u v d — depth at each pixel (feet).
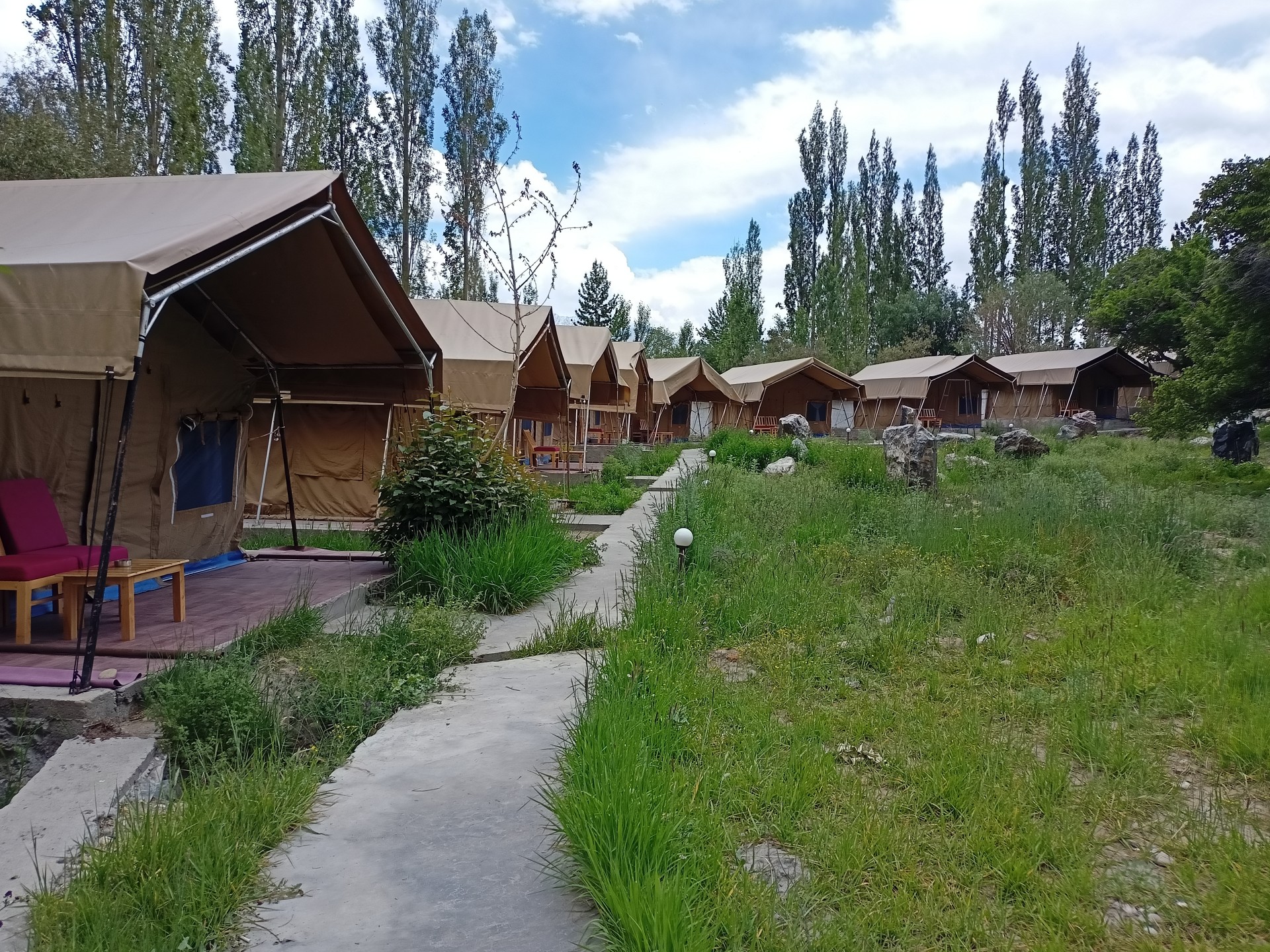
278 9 92.89
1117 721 13.82
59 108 63.57
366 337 27.96
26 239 17.37
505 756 13.01
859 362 176.76
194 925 8.30
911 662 16.87
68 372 14.24
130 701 14.07
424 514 25.04
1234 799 11.08
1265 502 34.94
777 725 13.42
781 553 26.96
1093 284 187.01
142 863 9.11
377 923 8.63
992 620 19.22
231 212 17.76
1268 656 15.98
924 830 10.18
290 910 8.88
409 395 30.19
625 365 88.74
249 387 28.12
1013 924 8.45
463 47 105.60
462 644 18.21
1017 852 9.52
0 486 17.20
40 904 8.69
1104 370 130.41
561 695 15.83
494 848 10.19
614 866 8.48
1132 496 33.73
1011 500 33.94
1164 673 15.49
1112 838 10.16
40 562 15.99
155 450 23.86
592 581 26.37
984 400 133.28
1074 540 26.71
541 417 62.08
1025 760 12.07
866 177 207.00
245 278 24.88
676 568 23.48
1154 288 109.70
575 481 58.44
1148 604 20.66
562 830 9.84
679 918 7.61
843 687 15.35
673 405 115.65
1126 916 8.56
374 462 39.37
